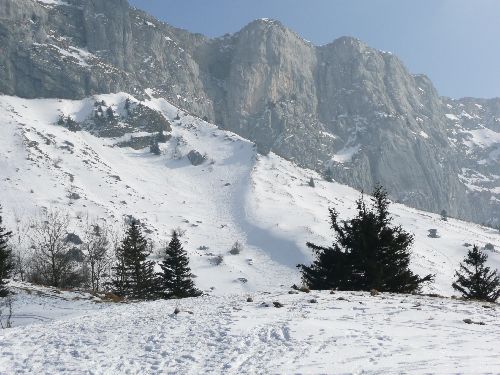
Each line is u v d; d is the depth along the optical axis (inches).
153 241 5187.0
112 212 6038.4
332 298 732.0
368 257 1000.9
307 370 380.5
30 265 2743.6
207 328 552.7
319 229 5885.8
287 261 4968.0
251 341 485.1
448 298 783.7
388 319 560.1
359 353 419.8
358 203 1079.0
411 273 1019.3
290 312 623.2
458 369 350.0
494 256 5876.0
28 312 1058.7
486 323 524.4
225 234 6151.6
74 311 1050.1
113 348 493.0
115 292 2171.5
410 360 386.9
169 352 465.1
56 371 422.0
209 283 4234.7
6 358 470.0
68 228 4862.2
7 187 6092.5
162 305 781.3
